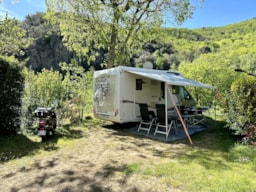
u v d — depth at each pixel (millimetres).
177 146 6254
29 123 8461
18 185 3939
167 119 7492
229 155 5215
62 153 5707
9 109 7379
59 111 9320
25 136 7355
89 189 3768
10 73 7320
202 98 12633
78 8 10844
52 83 10773
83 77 13188
